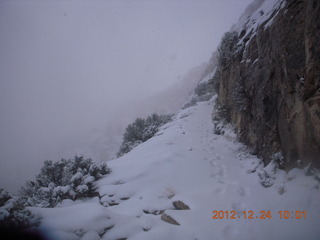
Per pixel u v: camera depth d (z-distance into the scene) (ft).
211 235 11.12
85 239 9.55
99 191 19.61
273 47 16.76
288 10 14.79
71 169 24.43
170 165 21.74
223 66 30.30
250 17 28.35
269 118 17.78
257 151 20.26
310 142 12.92
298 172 13.67
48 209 11.43
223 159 21.97
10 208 10.54
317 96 12.07
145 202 16.16
